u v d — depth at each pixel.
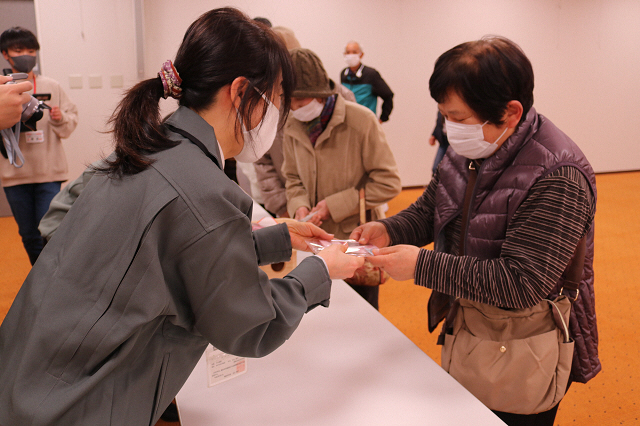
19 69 3.05
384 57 6.01
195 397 1.00
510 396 1.11
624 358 2.47
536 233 1.00
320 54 5.77
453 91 1.03
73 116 3.37
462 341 1.17
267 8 5.46
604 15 6.88
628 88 7.30
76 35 4.88
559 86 6.96
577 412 2.06
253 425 0.92
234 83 0.75
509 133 1.08
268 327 0.78
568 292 1.12
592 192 1.04
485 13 6.31
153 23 5.08
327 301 0.92
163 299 0.67
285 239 1.09
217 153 0.77
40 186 3.20
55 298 0.67
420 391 1.01
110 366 0.66
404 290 3.37
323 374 1.07
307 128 1.94
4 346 0.73
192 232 0.67
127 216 0.68
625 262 3.82
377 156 1.89
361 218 1.90
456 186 1.25
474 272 1.03
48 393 0.65
